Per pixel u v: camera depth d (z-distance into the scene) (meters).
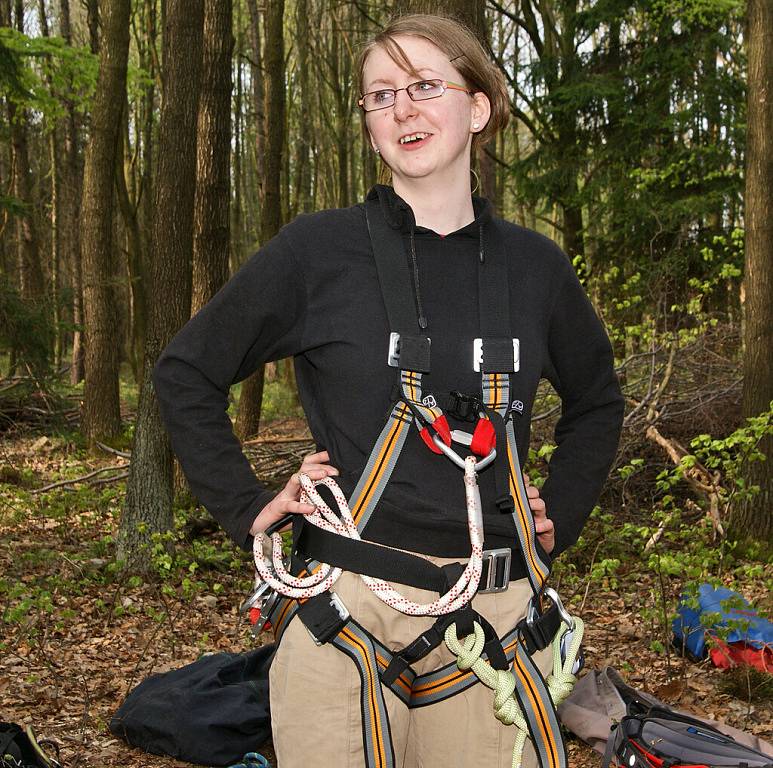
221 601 6.12
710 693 4.18
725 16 13.47
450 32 1.57
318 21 21.36
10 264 24.12
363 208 1.58
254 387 12.39
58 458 12.02
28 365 12.66
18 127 17.62
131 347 24.86
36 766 2.87
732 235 8.05
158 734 3.56
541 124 15.75
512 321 1.56
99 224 12.70
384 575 1.43
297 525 1.51
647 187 13.34
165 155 6.72
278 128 13.34
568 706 3.56
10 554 6.69
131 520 6.39
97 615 5.57
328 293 1.52
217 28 8.69
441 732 1.51
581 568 6.14
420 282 1.52
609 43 14.84
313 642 1.47
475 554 1.42
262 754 3.58
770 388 6.47
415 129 1.54
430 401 1.45
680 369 8.62
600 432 1.76
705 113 13.32
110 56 12.58
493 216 1.61
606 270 13.69
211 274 8.92
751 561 6.04
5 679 4.41
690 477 7.06
